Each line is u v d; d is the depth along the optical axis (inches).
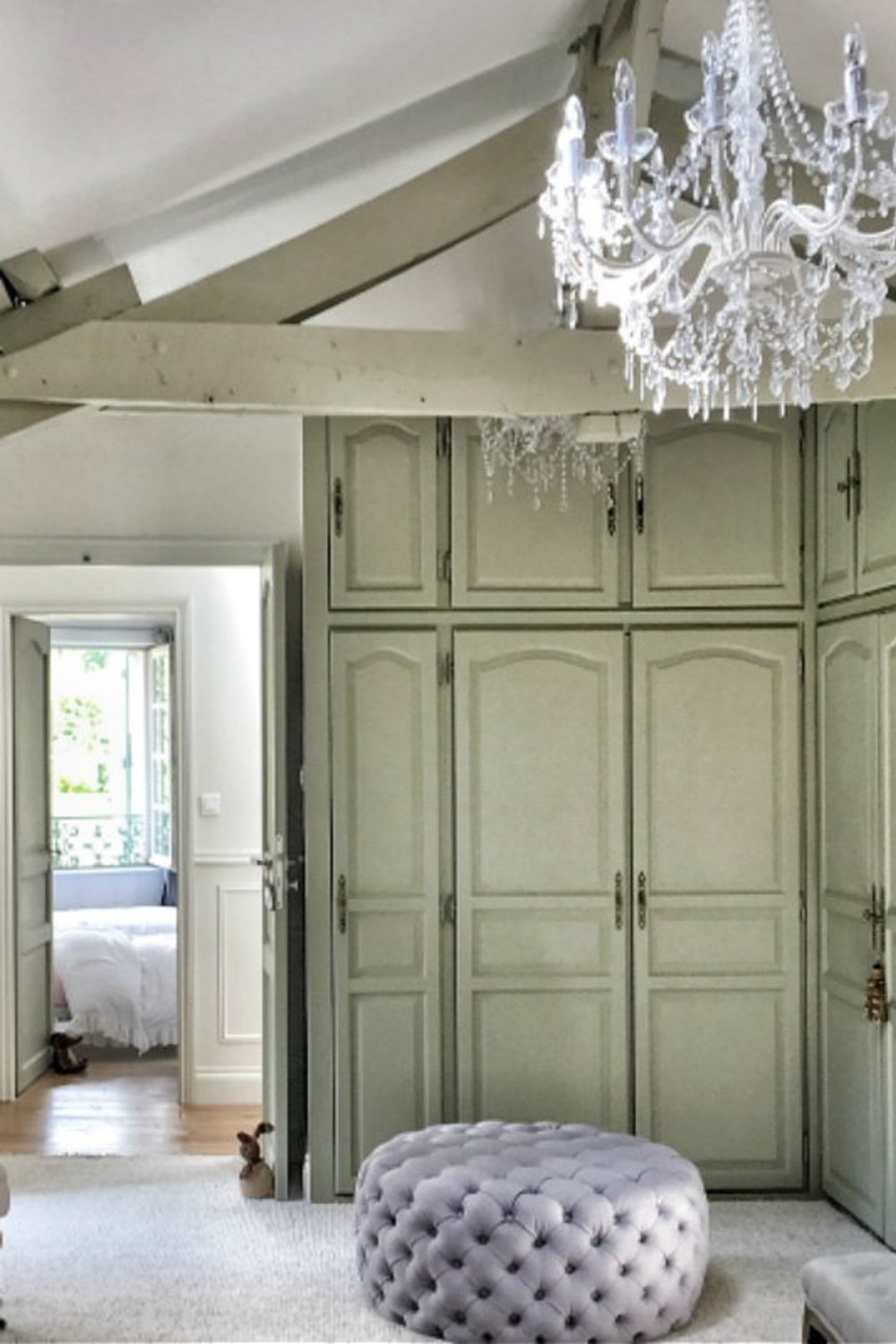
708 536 176.4
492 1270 132.3
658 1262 133.9
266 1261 155.4
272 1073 179.0
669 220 106.8
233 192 154.9
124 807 352.5
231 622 232.4
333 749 174.7
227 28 114.0
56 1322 138.8
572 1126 156.7
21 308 141.4
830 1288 111.5
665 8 133.1
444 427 176.4
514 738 175.6
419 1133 154.4
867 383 141.7
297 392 141.1
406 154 163.5
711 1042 175.3
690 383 122.3
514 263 182.5
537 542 176.2
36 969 247.8
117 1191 181.2
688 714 176.2
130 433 197.9
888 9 122.3
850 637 165.8
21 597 233.3
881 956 156.7
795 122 150.8
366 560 175.6
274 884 179.6
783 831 176.1
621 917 175.0
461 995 174.6
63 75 110.9
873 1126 158.9
